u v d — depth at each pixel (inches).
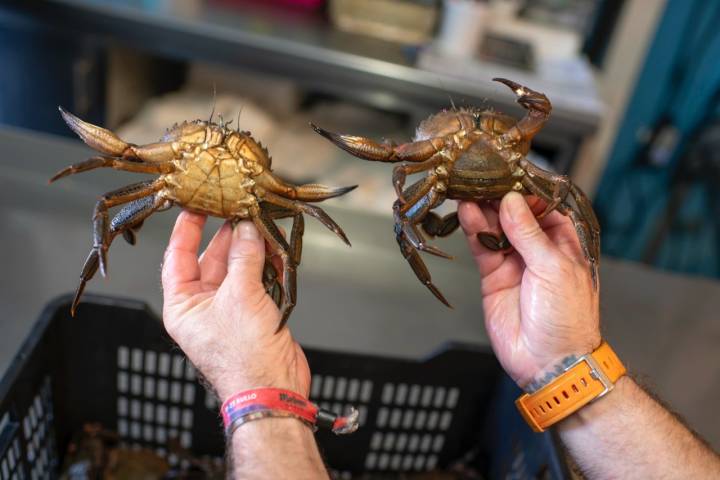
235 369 14.6
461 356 22.3
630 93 49.9
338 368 21.7
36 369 19.2
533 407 17.8
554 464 18.6
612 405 17.1
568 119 42.8
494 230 19.2
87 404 22.5
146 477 23.0
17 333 23.5
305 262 29.1
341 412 22.6
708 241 53.9
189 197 16.3
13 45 43.2
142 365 21.7
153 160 16.1
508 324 19.0
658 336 28.7
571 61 51.5
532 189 17.6
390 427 23.4
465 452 24.7
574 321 17.0
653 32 47.4
